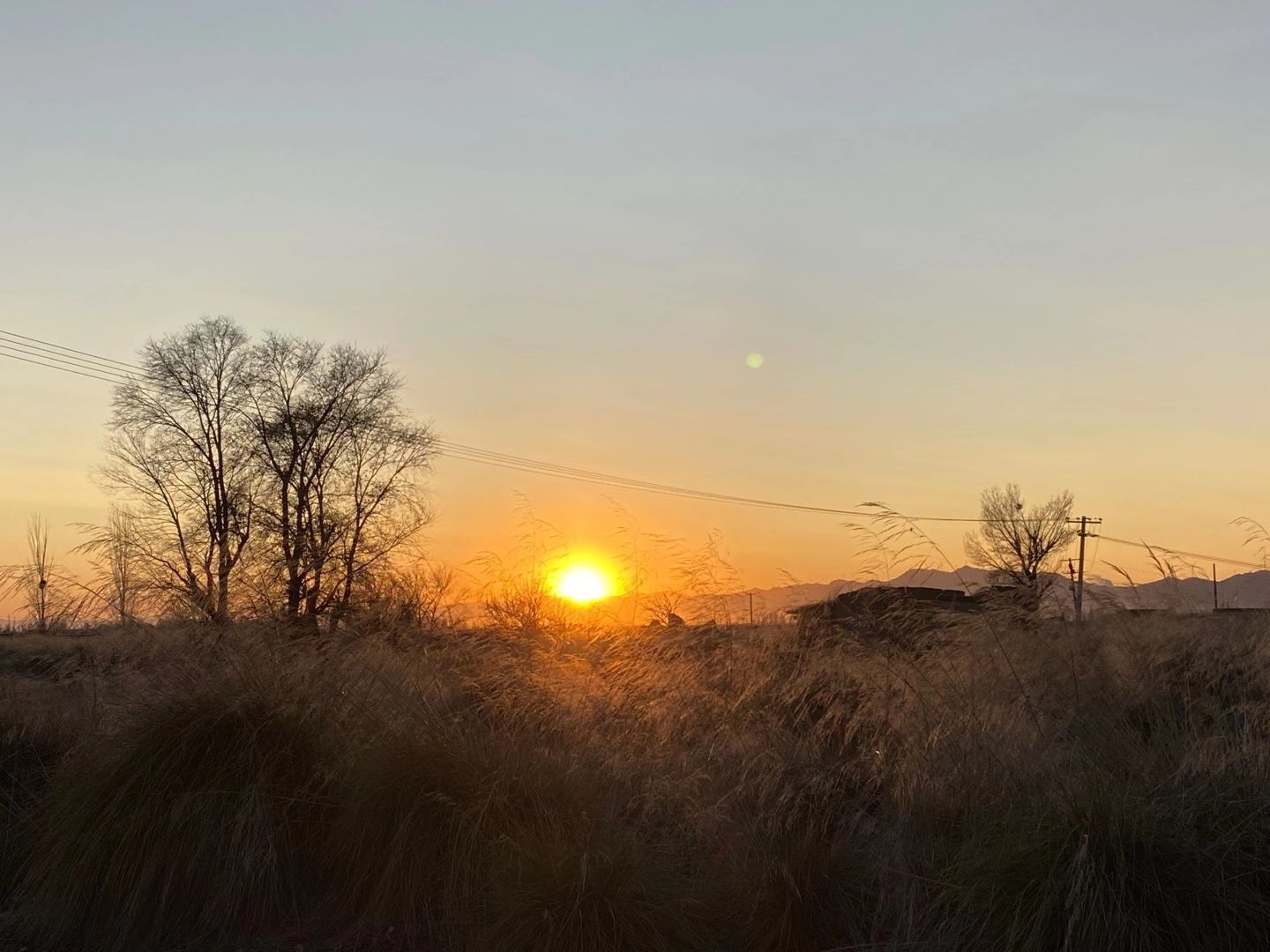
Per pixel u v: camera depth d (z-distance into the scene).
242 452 38.41
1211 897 5.43
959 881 5.99
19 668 10.18
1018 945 5.42
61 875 7.00
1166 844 5.61
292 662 8.80
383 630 10.30
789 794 6.80
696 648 9.22
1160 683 7.27
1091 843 5.60
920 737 7.26
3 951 6.72
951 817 6.60
